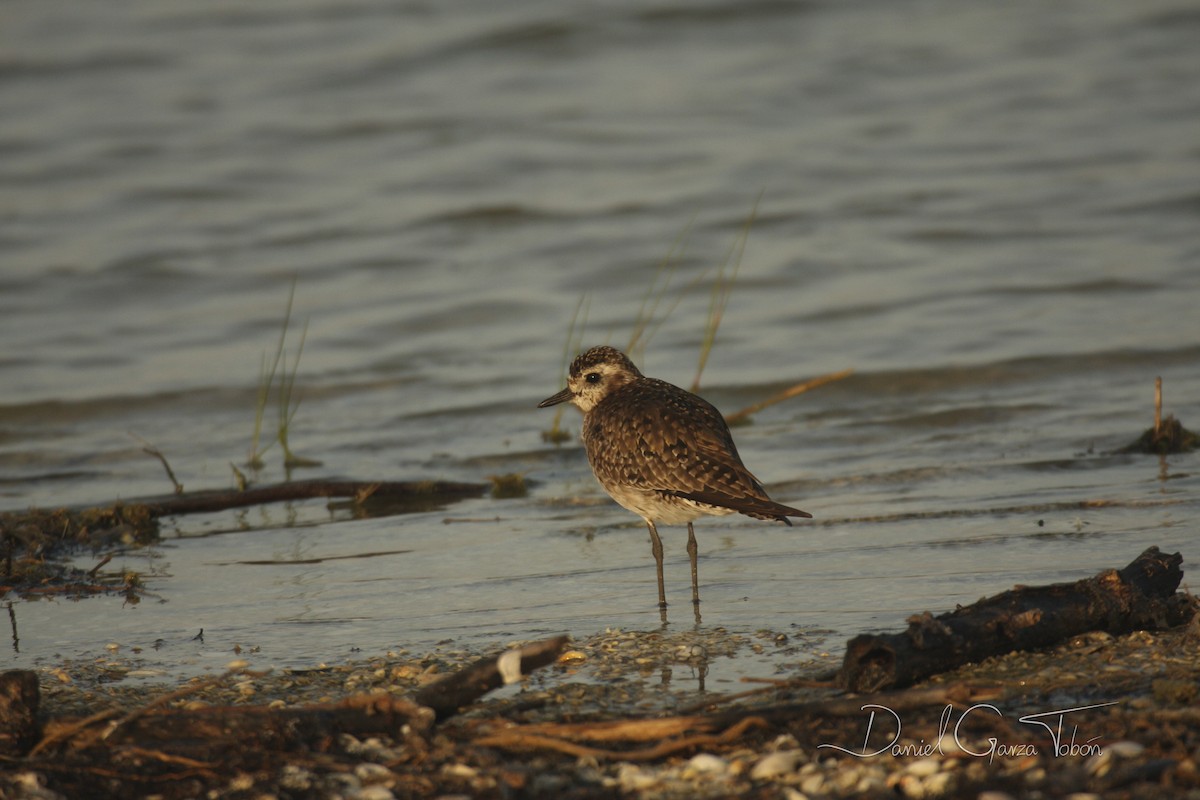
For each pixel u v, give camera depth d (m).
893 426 15.16
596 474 10.77
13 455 15.40
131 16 33.00
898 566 10.59
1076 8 33.62
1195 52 30.56
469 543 12.00
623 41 32.34
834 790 6.65
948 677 8.00
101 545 12.26
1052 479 12.85
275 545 12.16
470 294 20.67
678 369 17.44
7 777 6.75
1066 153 25.55
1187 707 7.25
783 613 9.69
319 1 33.75
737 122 28.00
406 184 25.48
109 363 18.33
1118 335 17.56
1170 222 22.11
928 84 29.55
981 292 19.64
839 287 20.34
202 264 22.11
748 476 9.82
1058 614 8.33
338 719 7.45
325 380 17.61
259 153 27.00
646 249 22.38
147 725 7.30
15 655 9.37
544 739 7.19
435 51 31.50
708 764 6.96
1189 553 10.38
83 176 25.75
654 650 9.00
